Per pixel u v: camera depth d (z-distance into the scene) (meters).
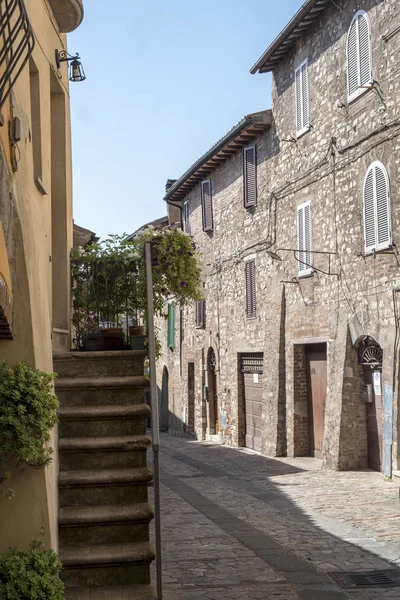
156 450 5.13
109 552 5.73
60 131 8.00
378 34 14.49
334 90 16.41
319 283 17.19
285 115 19.27
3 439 4.62
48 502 4.80
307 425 18.62
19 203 4.67
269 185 20.34
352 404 15.77
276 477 15.48
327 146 16.75
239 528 9.89
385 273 14.30
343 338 15.89
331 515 10.89
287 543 8.90
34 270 5.04
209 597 6.59
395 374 13.90
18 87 4.76
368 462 15.78
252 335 21.64
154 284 8.69
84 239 12.02
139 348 8.29
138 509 6.07
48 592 4.45
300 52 18.20
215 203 25.38
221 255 24.70
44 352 5.27
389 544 8.80
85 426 6.59
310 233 17.59
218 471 17.19
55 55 7.31
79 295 8.66
